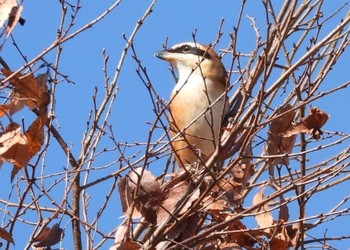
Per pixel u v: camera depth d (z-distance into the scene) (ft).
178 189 32.71
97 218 32.94
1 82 27.58
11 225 29.53
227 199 33.42
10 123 27.45
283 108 33.63
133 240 31.91
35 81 27.53
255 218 34.17
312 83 34.32
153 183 32.42
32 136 27.43
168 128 34.60
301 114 33.88
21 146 27.20
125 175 32.58
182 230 32.22
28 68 29.94
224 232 32.22
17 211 29.58
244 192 36.06
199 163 33.76
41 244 31.55
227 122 40.19
